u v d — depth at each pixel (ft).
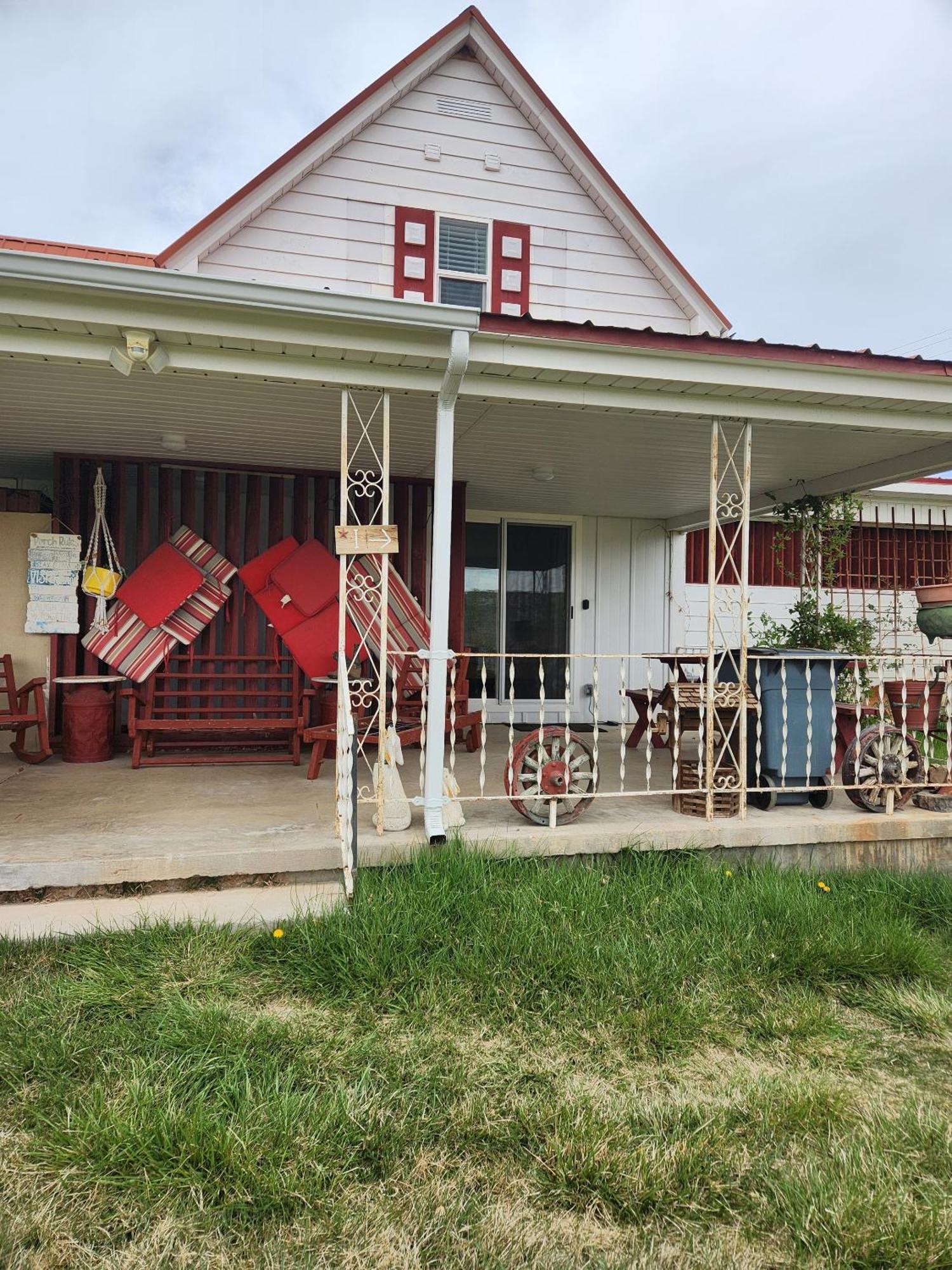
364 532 13.46
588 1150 7.17
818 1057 8.98
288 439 19.36
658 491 25.93
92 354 12.16
